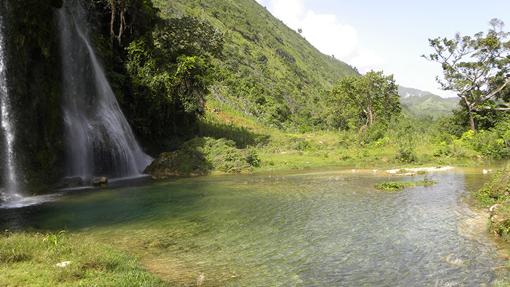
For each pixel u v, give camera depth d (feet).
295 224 46.44
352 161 118.93
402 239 39.81
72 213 54.03
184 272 31.32
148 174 103.35
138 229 44.80
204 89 139.95
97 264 29.81
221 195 67.05
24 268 28.30
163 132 128.67
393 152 130.00
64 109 89.92
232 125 187.52
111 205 59.52
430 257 34.42
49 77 84.74
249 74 331.57
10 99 75.36
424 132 173.47
